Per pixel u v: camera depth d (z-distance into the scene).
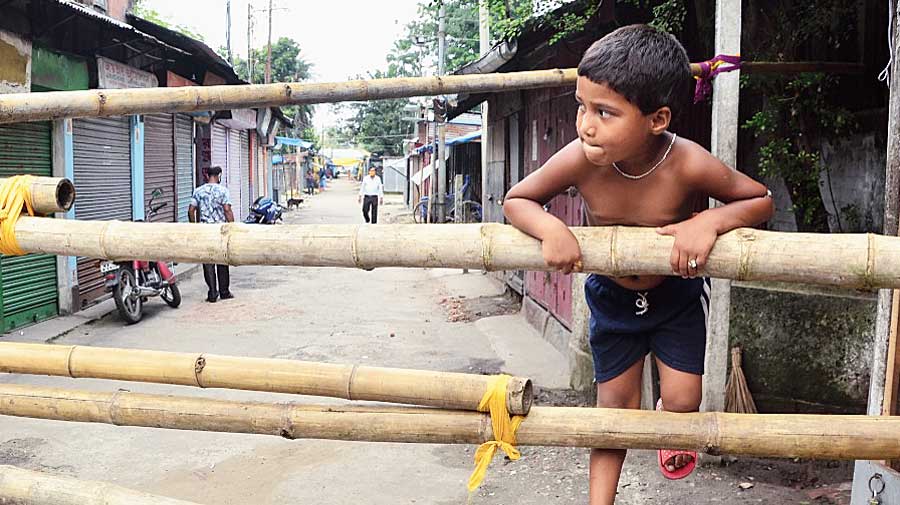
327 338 8.30
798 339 4.80
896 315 3.19
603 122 1.78
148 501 2.25
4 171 7.69
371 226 2.06
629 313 2.24
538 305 8.66
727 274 1.83
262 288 11.88
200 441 5.23
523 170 9.34
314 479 4.64
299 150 47.28
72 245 2.20
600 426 2.06
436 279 12.95
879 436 1.98
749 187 1.93
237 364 2.29
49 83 8.23
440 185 19.20
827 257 1.78
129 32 8.89
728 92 4.19
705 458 4.61
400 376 2.18
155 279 9.46
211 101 3.16
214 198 10.14
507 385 2.07
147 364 2.34
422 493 4.45
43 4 7.58
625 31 1.85
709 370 4.37
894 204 3.26
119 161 10.48
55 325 8.34
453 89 3.75
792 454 2.01
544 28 6.23
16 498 2.36
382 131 57.56
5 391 2.44
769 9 5.36
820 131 5.40
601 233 1.90
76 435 5.29
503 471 4.74
